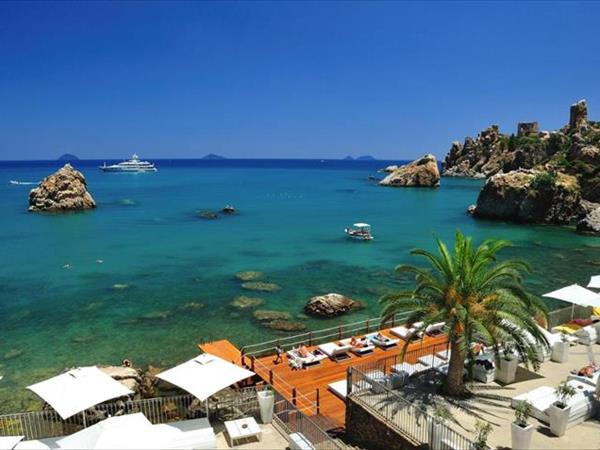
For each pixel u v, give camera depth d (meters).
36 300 32.84
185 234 58.72
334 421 16.14
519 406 12.28
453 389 15.21
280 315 29.45
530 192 72.50
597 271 41.56
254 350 24.52
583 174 81.00
